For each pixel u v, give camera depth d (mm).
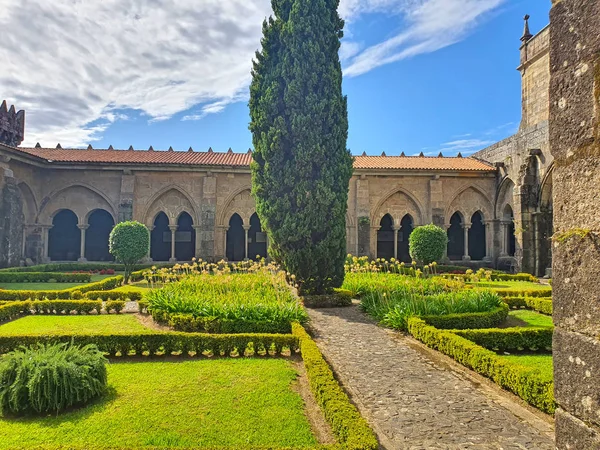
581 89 1947
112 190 22031
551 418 4551
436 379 5793
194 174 22438
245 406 4598
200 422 4199
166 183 22312
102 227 25547
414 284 11203
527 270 19578
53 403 4402
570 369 1959
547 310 10383
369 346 7445
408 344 7590
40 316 9875
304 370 6000
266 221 12188
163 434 3943
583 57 1942
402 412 4703
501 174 22516
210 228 21906
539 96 21719
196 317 8234
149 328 8516
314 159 11781
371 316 9961
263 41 12578
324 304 11383
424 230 17828
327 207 11844
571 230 1977
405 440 4043
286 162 11875
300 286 11875
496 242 22984
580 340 1899
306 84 12023
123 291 12211
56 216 25031
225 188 22547
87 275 16719
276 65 12352
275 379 5500
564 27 2066
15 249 18656
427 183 23344
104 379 5012
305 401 4816
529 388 4852
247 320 7961
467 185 23234
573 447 1932
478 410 4766
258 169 12406
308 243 11742
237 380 5461
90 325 8797
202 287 10812
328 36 12352
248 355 6789
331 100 12086
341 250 12094
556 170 2109
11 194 18312
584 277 1888
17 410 4367
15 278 16281
